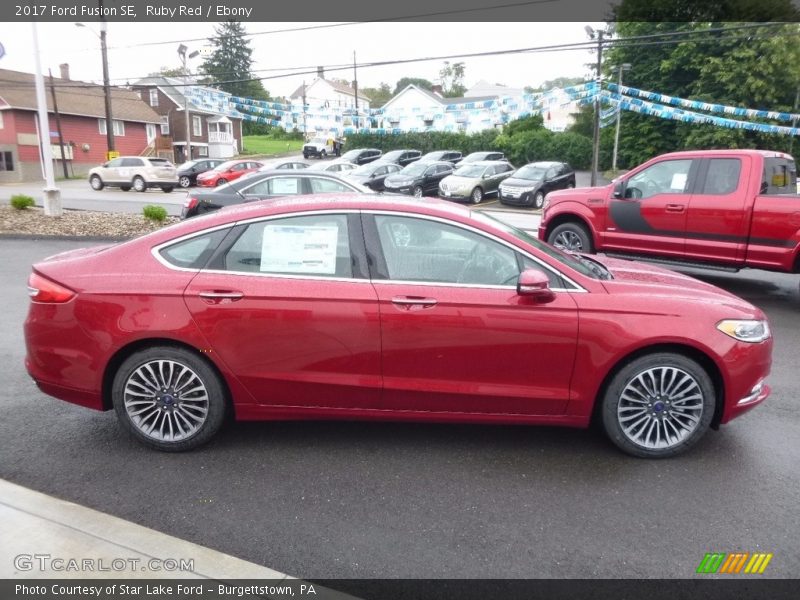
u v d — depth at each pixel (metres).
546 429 4.36
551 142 42.50
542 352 3.74
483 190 25.58
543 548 3.02
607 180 35.41
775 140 34.09
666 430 3.88
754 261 7.97
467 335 3.72
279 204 3.97
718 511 3.34
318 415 3.94
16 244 12.23
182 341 3.77
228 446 4.06
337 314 3.73
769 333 3.95
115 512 3.27
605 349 3.72
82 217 15.57
